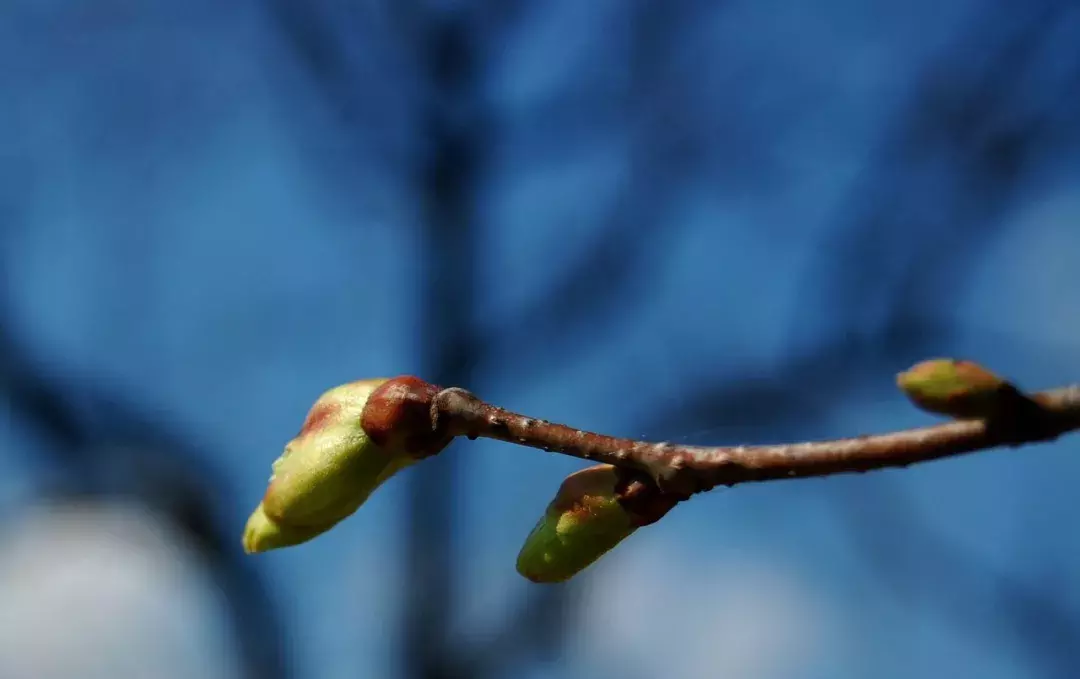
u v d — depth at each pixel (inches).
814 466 10.6
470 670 27.5
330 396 11.3
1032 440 10.3
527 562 11.0
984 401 10.3
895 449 10.5
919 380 10.4
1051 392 10.3
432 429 11.1
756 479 10.7
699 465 10.8
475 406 11.1
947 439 10.4
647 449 10.8
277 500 11.3
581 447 10.9
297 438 11.3
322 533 11.4
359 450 11.2
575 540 11.0
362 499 11.3
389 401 11.1
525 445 11.0
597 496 11.0
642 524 10.9
